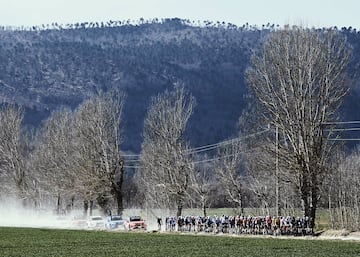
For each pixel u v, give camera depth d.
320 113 143.25
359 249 94.50
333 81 145.12
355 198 189.12
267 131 153.12
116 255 89.50
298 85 145.00
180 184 196.88
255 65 152.62
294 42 148.62
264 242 112.50
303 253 88.81
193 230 160.88
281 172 144.25
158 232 161.25
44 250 99.38
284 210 198.75
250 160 194.62
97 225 196.38
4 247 106.06
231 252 92.19
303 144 140.62
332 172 151.12
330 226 182.62
